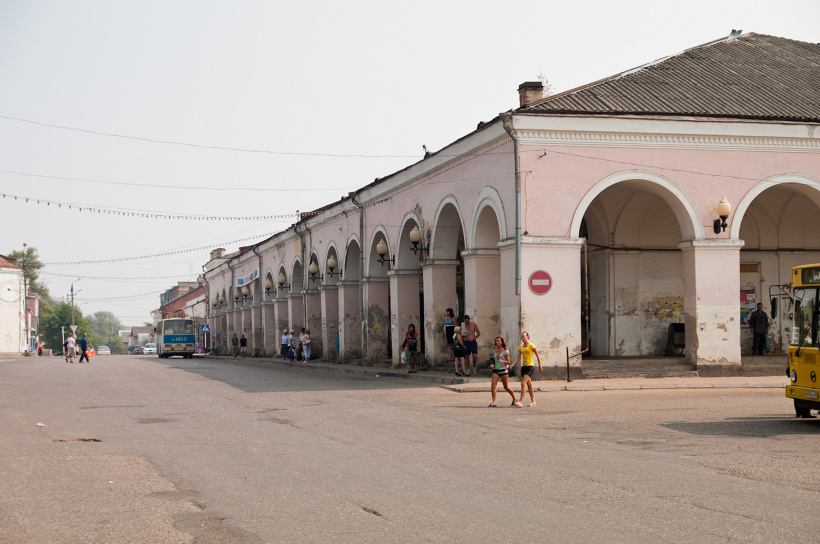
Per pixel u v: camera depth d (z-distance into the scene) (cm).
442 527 617
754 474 838
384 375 2595
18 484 795
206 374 2727
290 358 3709
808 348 1256
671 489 760
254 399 1714
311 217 3822
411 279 2844
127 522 640
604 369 2064
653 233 2520
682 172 2069
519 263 1956
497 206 2078
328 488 768
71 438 1123
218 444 1056
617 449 1012
